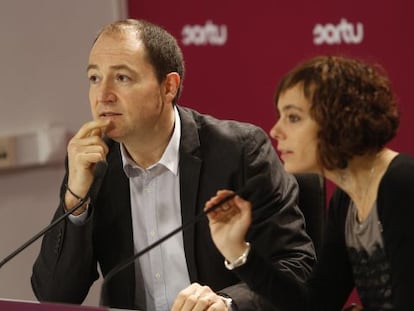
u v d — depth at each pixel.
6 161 9.22
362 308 4.30
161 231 5.63
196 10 9.41
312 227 5.95
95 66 5.30
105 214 5.70
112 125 5.29
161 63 5.39
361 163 4.14
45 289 5.56
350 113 3.96
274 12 9.27
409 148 9.33
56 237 5.50
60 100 9.34
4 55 9.21
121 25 5.39
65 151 9.30
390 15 9.15
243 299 4.97
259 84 9.39
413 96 9.24
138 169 5.66
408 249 3.94
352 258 4.32
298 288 4.50
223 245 4.36
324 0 9.17
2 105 9.24
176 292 5.59
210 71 9.46
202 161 5.67
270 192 5.65
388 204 4.01
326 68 4.05
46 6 9.27
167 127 5.56
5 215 9.41
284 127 4.11
